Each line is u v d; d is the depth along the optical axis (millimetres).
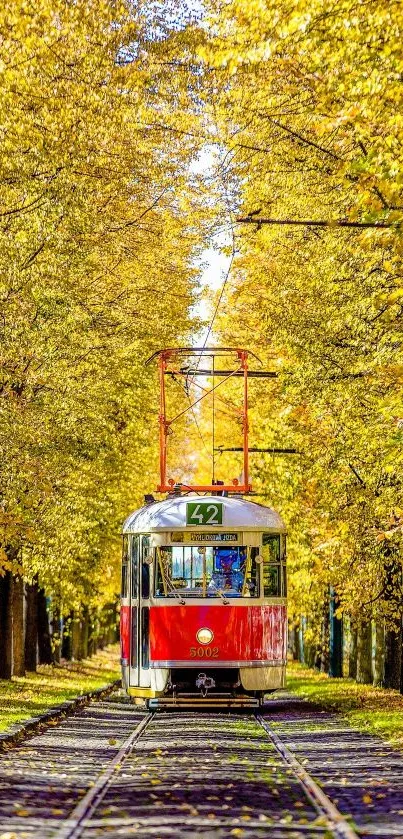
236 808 21203
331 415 45844
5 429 45344
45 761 28625
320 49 28719
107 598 93500
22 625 67625
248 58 28391
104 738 35625
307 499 62500
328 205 40219
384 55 27438
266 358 64500
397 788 24172
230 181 44062
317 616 85438
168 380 72625
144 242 58875
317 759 29734
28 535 44469
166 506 46688
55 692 57688
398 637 61156
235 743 33281
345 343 45125
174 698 45281
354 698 54750
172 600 45406
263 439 65688
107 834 18375
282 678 46781
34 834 18391
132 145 44906
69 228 43688
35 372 48188
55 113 37125
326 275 41375
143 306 62500
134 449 71312
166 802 21750
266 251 48188
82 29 36906
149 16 39500
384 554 50719
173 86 39406
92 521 64750
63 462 53469
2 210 40062
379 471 44375
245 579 45688
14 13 33000
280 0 27266
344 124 31125
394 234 29375
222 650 45000
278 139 39625
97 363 55625
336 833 18734
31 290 44281
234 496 49406
